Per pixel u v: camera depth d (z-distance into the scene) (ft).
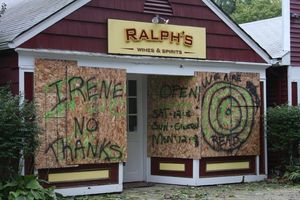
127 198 36.55
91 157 37.32
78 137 36.76
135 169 44.91
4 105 31.37
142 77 45.42
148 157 45.21
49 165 35.40
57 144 35.81
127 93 44.65
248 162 46.11
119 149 38.68
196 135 42.63
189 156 42.83
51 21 35.86
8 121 31.09
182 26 42.14
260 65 46.52
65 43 36.50
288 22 50.42
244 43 45.75
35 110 33.12
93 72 37.68
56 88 35.94
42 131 33.88
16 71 34.81
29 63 35.04
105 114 38.06
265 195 38.34
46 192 32.50
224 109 44.27
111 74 38.52
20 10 43.42
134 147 44.91
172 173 43.91
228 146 44.34
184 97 43.42
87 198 36.17
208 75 43.52
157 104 44.96
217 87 43.93
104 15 38.45
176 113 43.80
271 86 52.37
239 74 45.42
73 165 36.47
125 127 38.99
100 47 38.09
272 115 46.34
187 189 41.27
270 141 47.01
